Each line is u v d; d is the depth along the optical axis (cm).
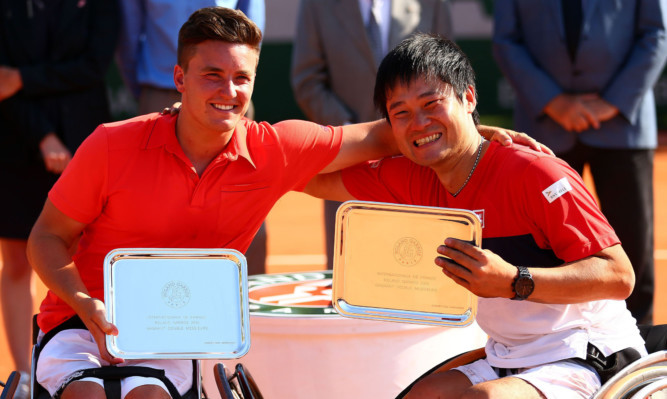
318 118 1277
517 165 671
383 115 712
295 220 2661
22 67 1117
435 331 843
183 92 680
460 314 672
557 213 651
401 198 746
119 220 682
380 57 1250
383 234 673
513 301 680
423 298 673
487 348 704
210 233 695
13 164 1131
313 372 823
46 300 721
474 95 703
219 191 689
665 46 1204
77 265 705
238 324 640
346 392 823
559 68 1216
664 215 2619
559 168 666
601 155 1216
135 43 1157
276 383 831
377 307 677
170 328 634
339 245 675
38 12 1125
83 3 1142
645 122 1215
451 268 619
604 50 1199
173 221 685
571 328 672
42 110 1127
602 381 664
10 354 1238
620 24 1209
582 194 658
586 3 1205
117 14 1162
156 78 1118
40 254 671
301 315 820
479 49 4531
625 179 1211
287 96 4509
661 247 2175
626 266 643
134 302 634
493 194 682
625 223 1217
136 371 621
